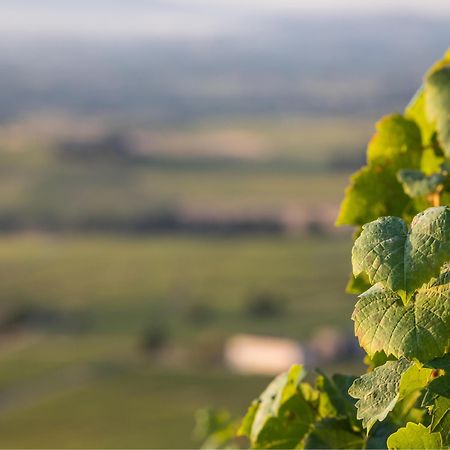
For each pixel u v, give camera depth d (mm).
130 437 167875
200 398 195125
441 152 3209
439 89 3115
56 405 196500
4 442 171750
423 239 1840
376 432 2500
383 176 3164
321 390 2660
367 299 2020
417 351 1888
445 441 1984
